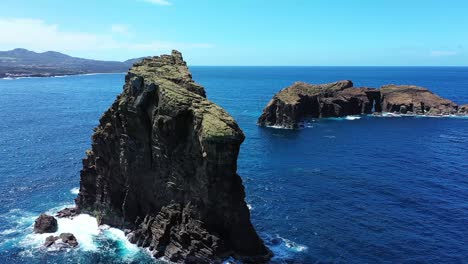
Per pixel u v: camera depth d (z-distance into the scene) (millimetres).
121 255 51781
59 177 80750
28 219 61906
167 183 53156
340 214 64812
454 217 64000
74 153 99562
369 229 59750
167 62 65000
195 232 50031
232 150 47938
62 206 66812
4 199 69250
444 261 51562
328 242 55750
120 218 59469
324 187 76938
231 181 49312
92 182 63219
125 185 58781
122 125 57562
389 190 75562
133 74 58375
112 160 59875
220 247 49438
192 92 54906
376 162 94812
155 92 54594
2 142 110938
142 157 56125
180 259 49875
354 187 77125
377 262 51125
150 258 51031
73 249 53188
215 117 49531
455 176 84312
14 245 54156
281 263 50156
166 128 51438
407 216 64312
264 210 65875
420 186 78000
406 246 55000
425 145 113188
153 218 55094
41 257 51312
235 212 49906
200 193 49875
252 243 50938
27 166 87938
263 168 89250
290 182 79750
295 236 57281
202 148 48125
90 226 59969
